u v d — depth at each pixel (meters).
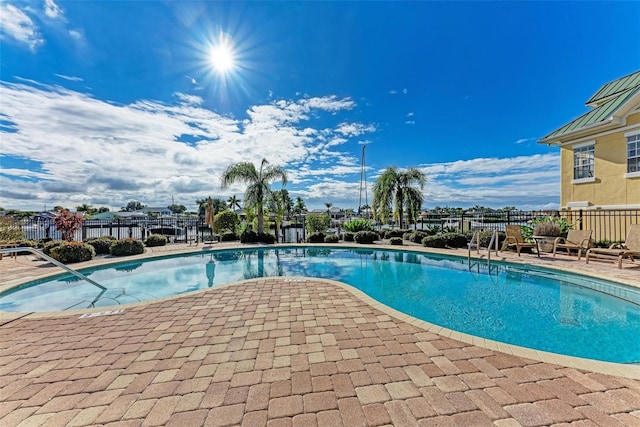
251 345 3.42
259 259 11.77
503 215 13.14
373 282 8.02
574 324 4.88
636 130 9.33
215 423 2.12
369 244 14.34
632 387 2.51
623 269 7.21
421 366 2.89
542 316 5.25
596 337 4.39
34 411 2.27
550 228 10.10
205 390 2.53
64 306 6.21
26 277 7.56
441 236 12.61
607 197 10.22
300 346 3.38
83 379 2.72
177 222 19.05
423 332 3.75
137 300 6.70
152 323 4.15
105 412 2.25
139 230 21.44
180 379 2.71
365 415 2.18
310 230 22.06
